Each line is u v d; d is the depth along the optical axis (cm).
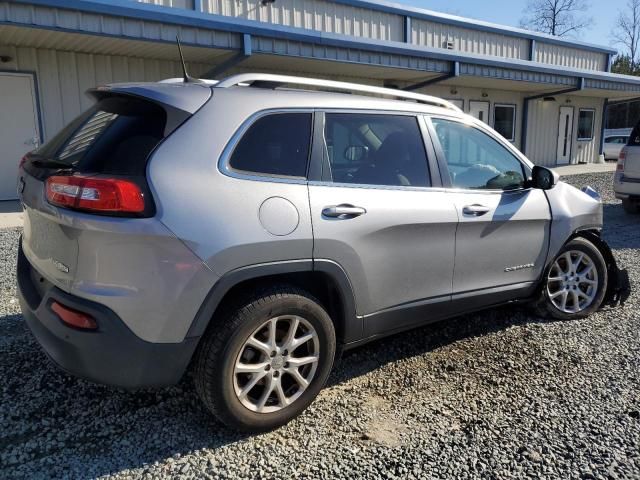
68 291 249
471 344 395
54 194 250
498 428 288
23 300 286
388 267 315
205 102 270
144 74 1162
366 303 310
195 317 251
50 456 257
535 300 423
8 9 790
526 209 386
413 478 247
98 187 238
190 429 283
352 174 308
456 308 362
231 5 1266
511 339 404
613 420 296
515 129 1961
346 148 310
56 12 828
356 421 294
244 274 260
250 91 288
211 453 263
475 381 340
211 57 1150
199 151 258
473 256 360
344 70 1355
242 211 260
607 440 278
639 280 556
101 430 279
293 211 274
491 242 368
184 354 254
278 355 279
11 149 1027
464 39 1775
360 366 359
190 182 251
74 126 304
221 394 262
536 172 396
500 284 383
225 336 260
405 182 330
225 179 261
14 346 372
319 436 279
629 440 278
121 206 237
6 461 252
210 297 252
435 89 1683
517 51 1950
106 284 240
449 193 347
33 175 283
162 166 249
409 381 339
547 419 297
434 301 345
